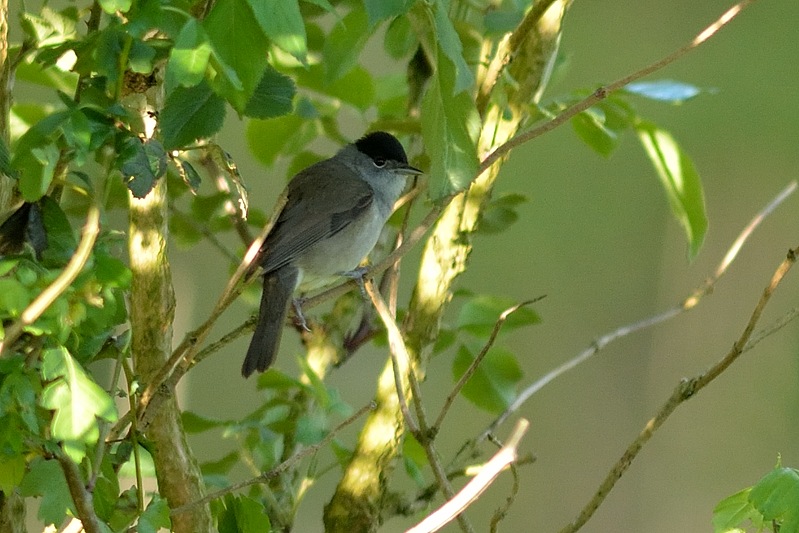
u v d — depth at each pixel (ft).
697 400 70.33
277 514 23.27
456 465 23.68
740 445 68.90
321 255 29.86
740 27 69.36
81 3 27.30
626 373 71.82
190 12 17.31
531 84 24.59
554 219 71.41
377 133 31.78
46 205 17.47
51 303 15.55
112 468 18.34
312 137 29.22
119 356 18.01
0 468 16.22
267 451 23.63
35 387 15.89
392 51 24.80
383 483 22.80
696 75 69.46
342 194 30.09
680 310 25.16
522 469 69.41
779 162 69.00
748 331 19.12
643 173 71.15
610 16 71.61
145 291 20.08
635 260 71.87
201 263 49.83
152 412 18.67
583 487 69.82
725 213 71.15
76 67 17.21
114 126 16.42
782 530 16.67
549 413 70.74
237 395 51.83
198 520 19.80
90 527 16.20
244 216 19.27
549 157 71.36
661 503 68.90
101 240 17.67
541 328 71.82
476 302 26.94
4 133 18.99
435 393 61.98
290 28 14.02
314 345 26.84
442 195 18.84
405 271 52.90
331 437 19.48
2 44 18.99
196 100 17.29
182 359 19.38
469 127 18.49
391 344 19.65
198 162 25.95
